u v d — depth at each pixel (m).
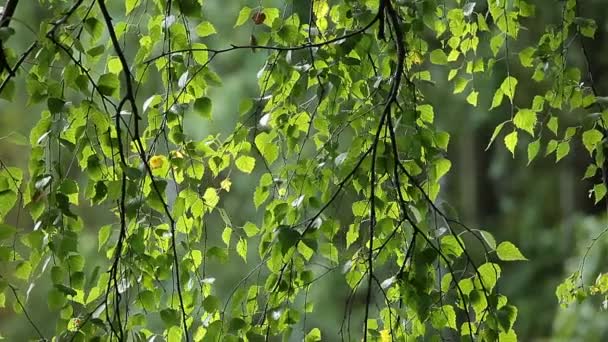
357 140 7.00
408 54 7.13
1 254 6.84
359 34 7.05
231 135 7.12
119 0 9.40
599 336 9.28
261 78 7.11
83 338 6.86
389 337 6.98
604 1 12.03
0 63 6.76
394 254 7.11
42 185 6.84
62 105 6.82
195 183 7.03
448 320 6.94
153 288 6.96
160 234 6.97
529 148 7.21
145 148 7.05
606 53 12.48
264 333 7.04
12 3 6.82
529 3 7.22
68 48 6.86
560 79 7.23
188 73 6.99
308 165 7.07
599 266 9.62
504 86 7.21
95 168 6.88
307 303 7.09
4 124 12.69
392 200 7.05
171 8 7.07
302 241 6.91
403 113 6.95
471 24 7.33
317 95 7.11
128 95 6.80
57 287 6.84
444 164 7.00
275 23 7.08
